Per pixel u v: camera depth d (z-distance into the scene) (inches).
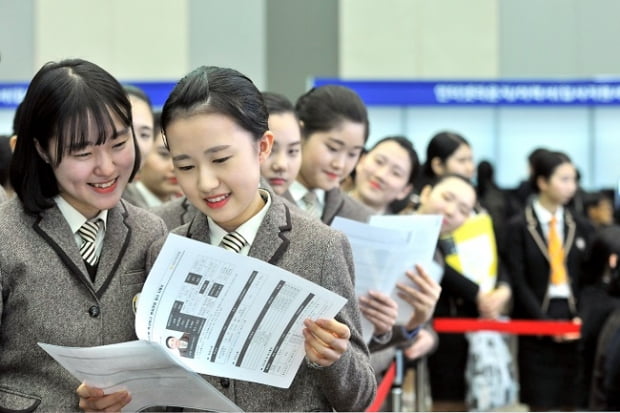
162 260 78.2
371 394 88.3
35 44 517.0
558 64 516.7
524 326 220.1
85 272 88.4
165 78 518.9
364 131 132.5
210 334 80.0
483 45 516.4
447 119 514.0
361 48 518.3
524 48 517.3
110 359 76.4
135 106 146.6
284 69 527.2
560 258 236.5
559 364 227.5
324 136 130.0
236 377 80.5
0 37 517.3
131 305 90.1
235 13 522.3
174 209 126.2
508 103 490.9
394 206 197.6
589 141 507.5
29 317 85.9
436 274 133.0
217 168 81.3
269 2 526.6
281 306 80.0
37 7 515.5
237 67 523.5
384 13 518.0
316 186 132.6
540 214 239.9
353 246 117.1
